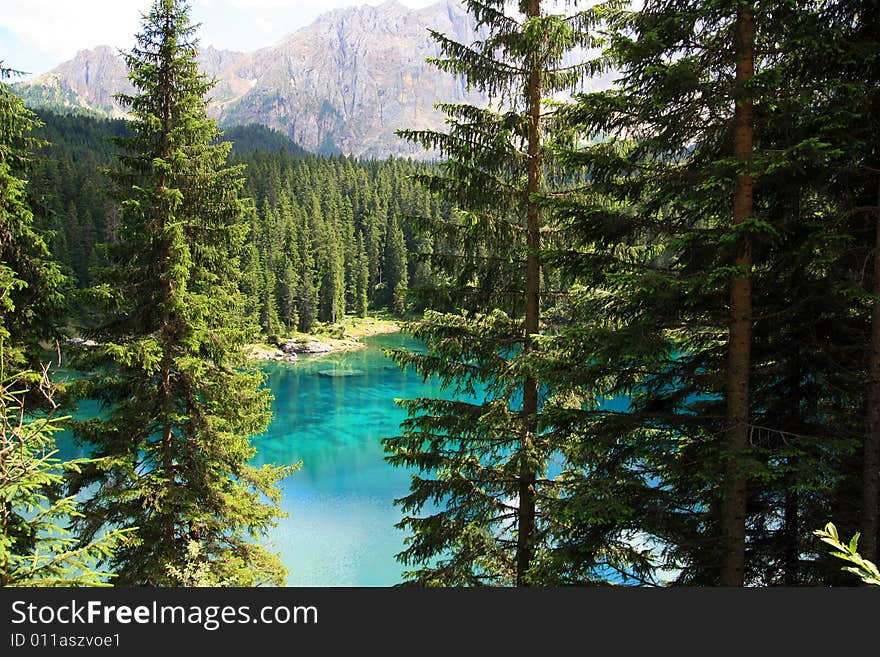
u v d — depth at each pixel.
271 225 86.75
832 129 5.47
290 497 27.69
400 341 78.50
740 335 6.28
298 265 81.81
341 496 27.83
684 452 6.88
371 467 31.81
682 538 6.79
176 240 10.64
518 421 8.50
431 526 9.32
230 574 11.49
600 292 7.44
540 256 6.71
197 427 11.62
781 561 7.54
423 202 105.75
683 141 6.32
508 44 8.05
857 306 6.69
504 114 8.24
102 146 125.75
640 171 6.52
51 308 10.61
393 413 43.34
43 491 10.25
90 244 67.00
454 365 8.87
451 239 8.65
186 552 11.50
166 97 11.14
